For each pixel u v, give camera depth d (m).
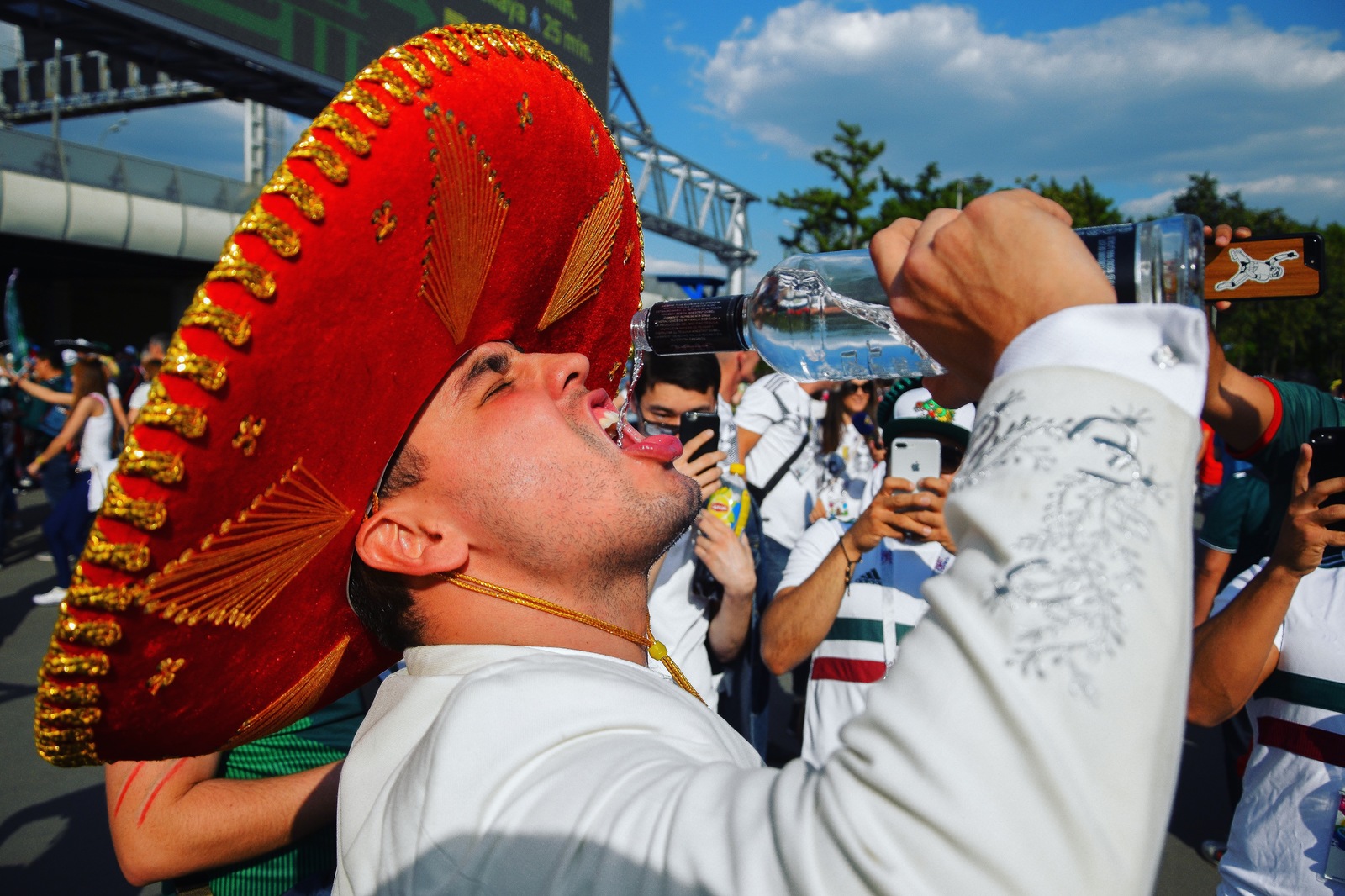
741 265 18.25
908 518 1.75
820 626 1.87
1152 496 0.50
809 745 2.09
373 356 0.77
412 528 0.87
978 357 0.62
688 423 2.18
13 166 15.86
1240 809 1.61
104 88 20.25
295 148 0.68
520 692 0.71
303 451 0.74
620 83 11.81
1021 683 0.46
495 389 0.91
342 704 1.36
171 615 0.69
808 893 0.48
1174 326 0.54
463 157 0.82
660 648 1.09
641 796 0.61
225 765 1.28
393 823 0.69
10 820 3.24
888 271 0.68
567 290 1.11
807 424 3.88
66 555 6.11
